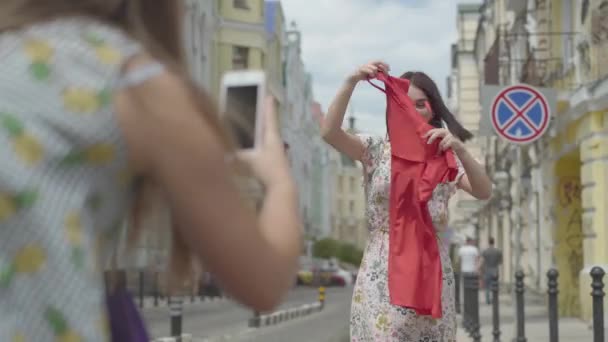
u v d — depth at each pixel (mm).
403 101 5277
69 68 1659
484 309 24641
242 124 2018
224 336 16953
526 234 30484
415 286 5191
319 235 115875
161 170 1684
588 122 18094
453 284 5402
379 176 5371
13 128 1617
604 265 17797
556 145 22109
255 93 2053
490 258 28531
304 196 99938
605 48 17109
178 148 1670
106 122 1648
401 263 5215
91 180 1663
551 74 22938
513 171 36312
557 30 22734
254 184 1985
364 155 5438
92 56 1670
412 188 5230
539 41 24859
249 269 1746
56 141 1631
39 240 1621
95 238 1698
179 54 1939
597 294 8594
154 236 1860
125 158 1673
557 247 22281
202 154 1683
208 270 1870
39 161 1622
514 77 32469
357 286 5430
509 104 12945
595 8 17234
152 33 1900
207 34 48500
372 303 5316
